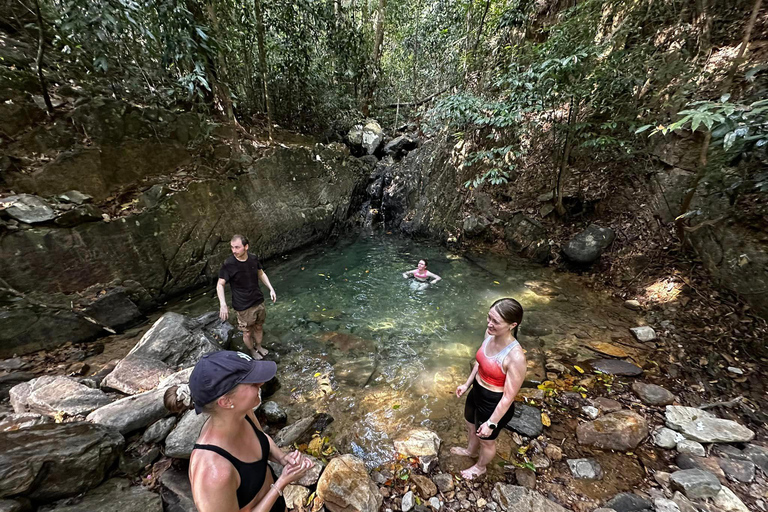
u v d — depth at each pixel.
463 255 6.89
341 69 9.42
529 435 2.53
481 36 8.13
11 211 3.55
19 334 3.30
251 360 1.15
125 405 2.45
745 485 2.11
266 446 1.34
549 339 3.88
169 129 5.40
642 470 2.27
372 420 2.81
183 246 5.06
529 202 6.85
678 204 4.89
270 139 7.49
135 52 5.67
